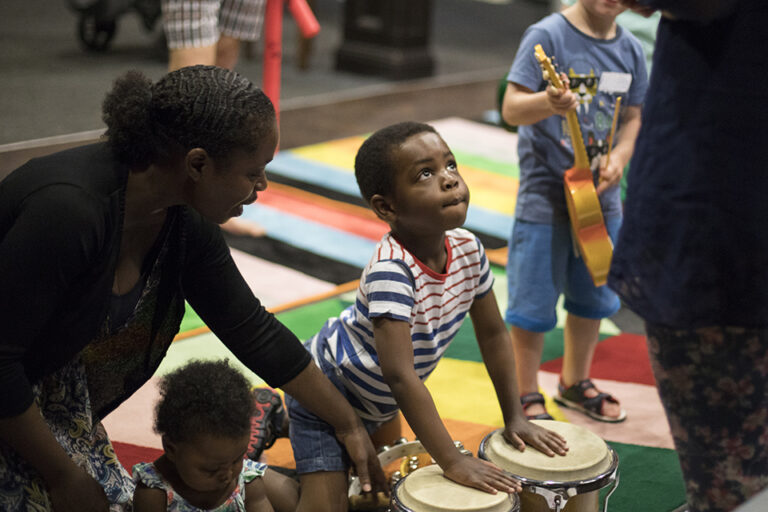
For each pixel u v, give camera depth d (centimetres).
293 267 335
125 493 169
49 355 150
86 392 161
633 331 296
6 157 427
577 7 237
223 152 141
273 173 442
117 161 145
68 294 146
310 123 533
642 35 297
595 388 246
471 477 164
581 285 239
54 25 743
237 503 167
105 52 654
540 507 167
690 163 138
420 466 186
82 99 530
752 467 151
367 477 180
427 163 173
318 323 287
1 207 141
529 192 236
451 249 184
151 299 164
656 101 142
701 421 151
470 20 958
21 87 547
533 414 235
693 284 140
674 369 150
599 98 236
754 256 137
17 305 138
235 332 175
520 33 906
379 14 652
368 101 590
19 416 143
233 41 344
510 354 190
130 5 633
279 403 208
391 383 174
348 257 348
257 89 145
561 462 169
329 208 399
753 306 138
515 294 237
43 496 155
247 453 198
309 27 360
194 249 165
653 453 223
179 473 158
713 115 135
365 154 178
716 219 137
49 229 137
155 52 658
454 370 262
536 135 233
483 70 715
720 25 133
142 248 159
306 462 185
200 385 153
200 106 139
